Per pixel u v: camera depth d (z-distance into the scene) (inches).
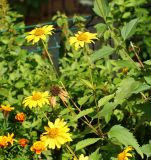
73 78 54.0
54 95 45.4
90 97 47.9
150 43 66.0
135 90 40.5
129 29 44.9
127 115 48.9
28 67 56.8
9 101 52.3
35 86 54.1
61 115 47.0
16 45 59.8
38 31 46.9
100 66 54.2
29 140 48.9
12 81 55.4
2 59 57.9
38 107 49.5
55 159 48.2
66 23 61.1
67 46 59.3
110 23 56.8
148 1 71.2
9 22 61.6
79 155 45.6
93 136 49.3
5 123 50.0
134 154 45.6
